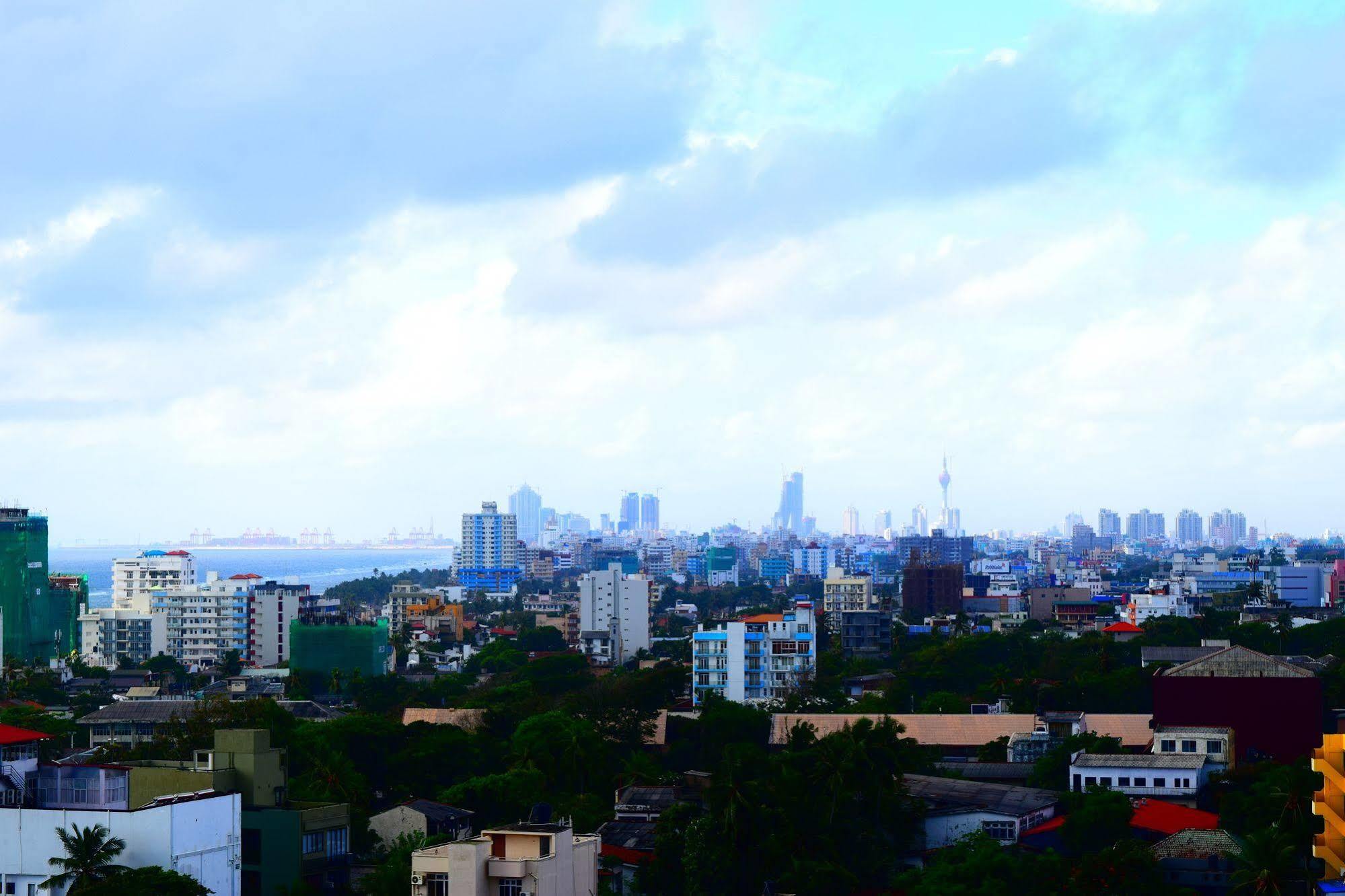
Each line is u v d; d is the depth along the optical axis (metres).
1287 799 158.25
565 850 130.50
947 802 187.12
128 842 146.38
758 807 163.00
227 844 153.38
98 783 161.62
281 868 155.62
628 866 173.88
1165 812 181.38
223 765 160.75
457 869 126.44
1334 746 131.88
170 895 136.88
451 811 188.25
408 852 154.12
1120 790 198.62
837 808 172.62
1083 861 156.12
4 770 161.00
